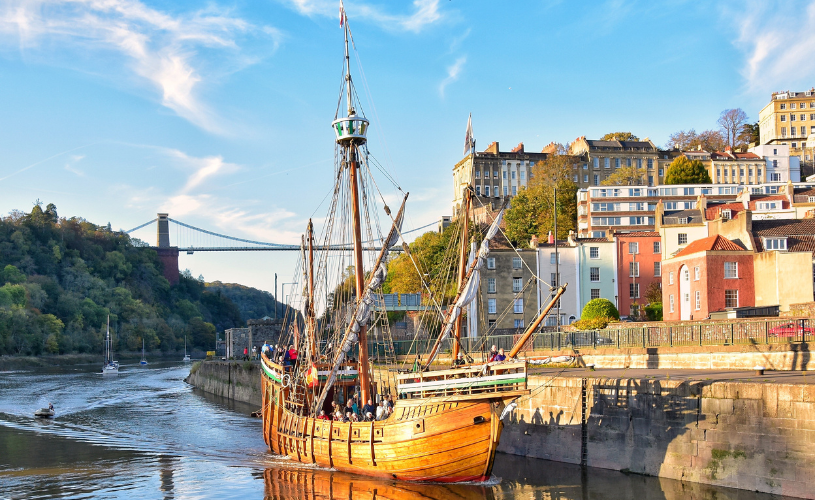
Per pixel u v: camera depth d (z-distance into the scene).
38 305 189.12
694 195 120.94
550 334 50.91
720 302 59.38
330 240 40.41
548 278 82.56
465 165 165.62
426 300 79.69
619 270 84.50
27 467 36.59
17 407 67.81
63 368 149.88
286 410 39.00
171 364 173.25
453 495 28.59
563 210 123.94
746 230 62.28
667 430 29.72
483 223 91.81
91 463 37.62
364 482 31.66
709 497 26.30
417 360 36.03
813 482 24.66
